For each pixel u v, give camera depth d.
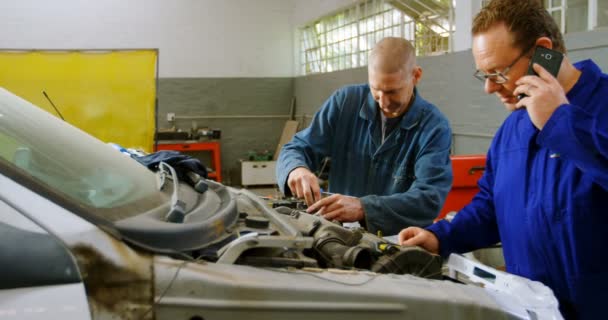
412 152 1.92
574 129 1.10
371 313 0.88
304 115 8.67
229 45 8.76
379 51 1.75
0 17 7.74
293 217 1.41
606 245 1.21
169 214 1.01
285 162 1.85
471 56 4.49
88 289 0.77
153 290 0.80
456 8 4.72
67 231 0.79
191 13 8.52
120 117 4.64
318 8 8.02
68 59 4.56
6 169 0.83
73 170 1.06
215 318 0.81
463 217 1.53
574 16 3.67
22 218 0.79
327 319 0.86
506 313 0.96
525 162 1.33
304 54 8.99
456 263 1.27
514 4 1.22
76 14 8.01
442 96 4.99
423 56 5.28
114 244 0.81
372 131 1.97
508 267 1.42
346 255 1.13
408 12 5.79
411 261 1.16
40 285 0.77
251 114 9.02
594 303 1.23
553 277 1.28
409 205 1.66
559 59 1.16
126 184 1.12
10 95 1.32
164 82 8.57
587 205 1.20
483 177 1.60
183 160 1.55
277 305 0.84
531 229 1.30
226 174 9.02
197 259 0.90
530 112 1.15
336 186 2.09
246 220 1.21
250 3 8.77
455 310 0.92
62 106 4.57
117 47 8.25
